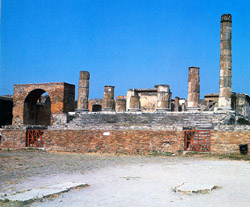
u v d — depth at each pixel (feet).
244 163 48.75
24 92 104.94
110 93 107.45
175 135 63.93
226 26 79.56
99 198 24.16
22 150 78.69
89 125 79.56
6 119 125.90
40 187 27.86
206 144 61.62
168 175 35.73
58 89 99.14
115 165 46.14
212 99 143.02
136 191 26.66
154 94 135.44
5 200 23.17
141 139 67.00
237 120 77.82
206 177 34.04
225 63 78.95
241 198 23.86
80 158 57.77
